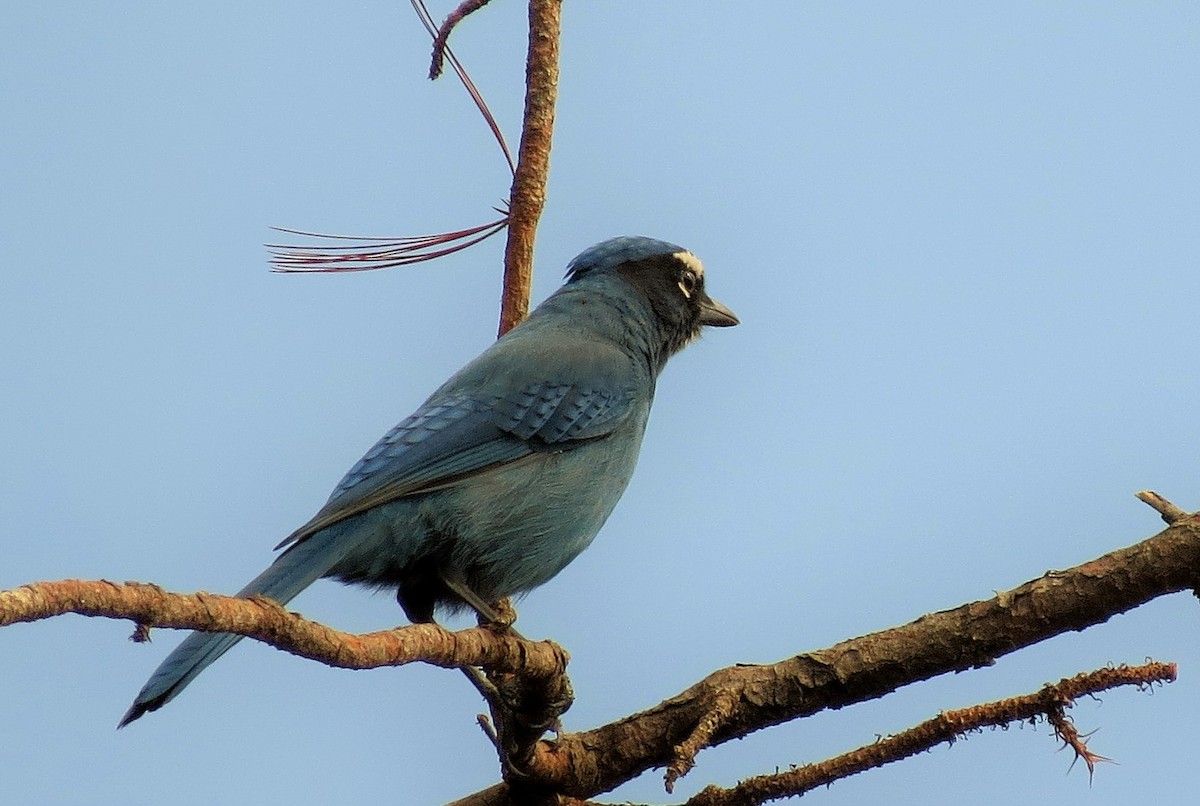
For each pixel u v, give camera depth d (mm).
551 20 12211
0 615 6383
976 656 9836
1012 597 9703
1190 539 9312
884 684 10047
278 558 12250
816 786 9594
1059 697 9148
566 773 10625
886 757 9500
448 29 11867
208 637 9375
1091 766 9117
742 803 9633
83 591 6797
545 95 12242
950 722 9344
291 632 7836
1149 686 9102
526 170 12250
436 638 9133
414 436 13094
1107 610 9547
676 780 9078
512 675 9945
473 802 10938
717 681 10414
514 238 12305
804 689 10172
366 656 8414
